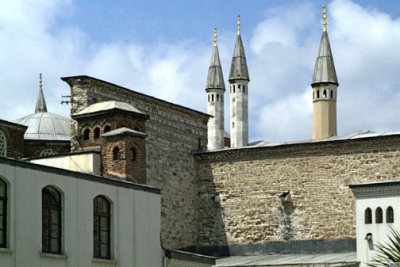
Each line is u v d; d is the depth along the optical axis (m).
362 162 57.78
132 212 41.53
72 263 37.66
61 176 37.47
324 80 82.12
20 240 35.22
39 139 61.91
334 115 82.25
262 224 60.59
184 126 63.47
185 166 62.91
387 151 57.00
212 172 62.94
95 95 56.72
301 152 59.84
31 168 36.00
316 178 59.16
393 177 56.59
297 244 59.19
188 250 61.94
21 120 65.06
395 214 49.72
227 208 62.06
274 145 60.50
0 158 34.66
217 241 62.00
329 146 58.81
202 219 62.78
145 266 41.97
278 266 55.25
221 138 87.25
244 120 86.81
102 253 39.81
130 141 47.59
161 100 61.31
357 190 51.28
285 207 59.97
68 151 62.25
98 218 39.78
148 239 42.34
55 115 65.69
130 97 59.25
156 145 60.47
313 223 58.91
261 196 60.91
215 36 89.06
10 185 35.03
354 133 61.62
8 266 34.66
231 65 87.75
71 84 56.66
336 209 58.25
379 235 50.12
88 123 51.22
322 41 83.75
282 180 60.28
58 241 37.34
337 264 52.72
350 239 57.47
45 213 36.84
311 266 53.91
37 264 35.91
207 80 87.81
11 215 34.94
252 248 60.72
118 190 40.78
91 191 39.12
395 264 39.41
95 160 47.91
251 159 61.66
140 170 48.00
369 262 50.31
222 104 87.75
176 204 61.44
